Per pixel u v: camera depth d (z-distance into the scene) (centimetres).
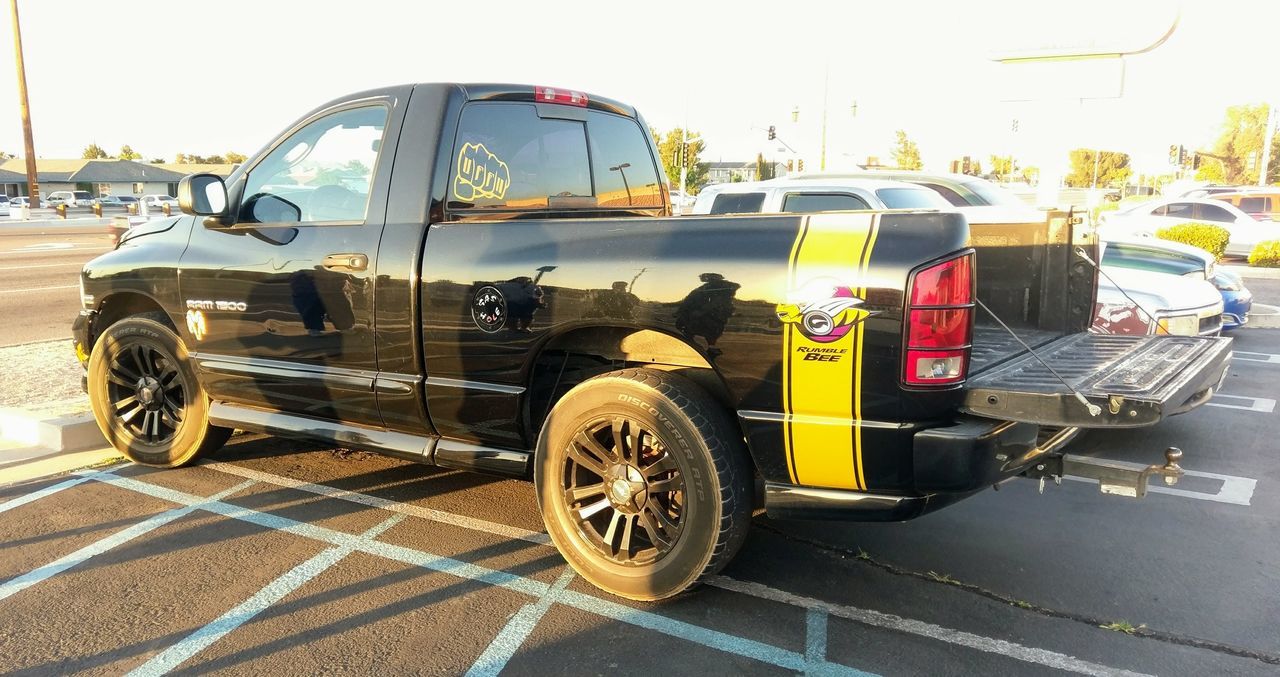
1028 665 302
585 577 351
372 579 360
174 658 298
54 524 411
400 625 322
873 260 288
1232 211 1855
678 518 331
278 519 423
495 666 296
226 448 535
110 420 493
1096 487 497
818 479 309
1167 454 295
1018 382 303
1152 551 402
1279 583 369
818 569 377
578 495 350
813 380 297
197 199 415
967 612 340
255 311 422
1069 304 424
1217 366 368
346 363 397
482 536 406
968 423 295
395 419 393
